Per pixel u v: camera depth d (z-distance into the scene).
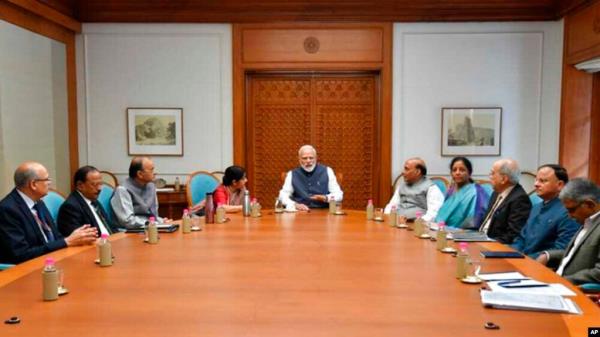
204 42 5.36
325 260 2.28
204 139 5.45
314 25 5.31
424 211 3.89
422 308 1.62
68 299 1.71
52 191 3.28
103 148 5.46
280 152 5.60
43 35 4.70
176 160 5.48
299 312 1.59
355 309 1.62
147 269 2.11
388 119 5.38
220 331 1.44
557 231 2.69
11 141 4.20
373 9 5.23
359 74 5.48
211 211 3.31
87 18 5.31
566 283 1.89
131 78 5.40
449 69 5.33
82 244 2.59
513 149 5.36
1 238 2.51
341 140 5.56
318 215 3.69
